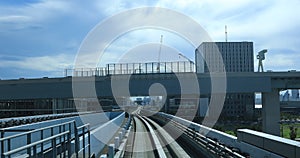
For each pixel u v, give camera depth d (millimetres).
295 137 31156
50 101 66000
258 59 71750
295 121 54438
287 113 91000
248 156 11812
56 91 55875
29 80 56625
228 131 35594
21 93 57000
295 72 53500
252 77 53469
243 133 13734
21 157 7031
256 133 12719
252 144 12672
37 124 16688
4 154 6391
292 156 9336
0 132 10766
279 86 55281
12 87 57094
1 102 66125
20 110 56281
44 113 60000
